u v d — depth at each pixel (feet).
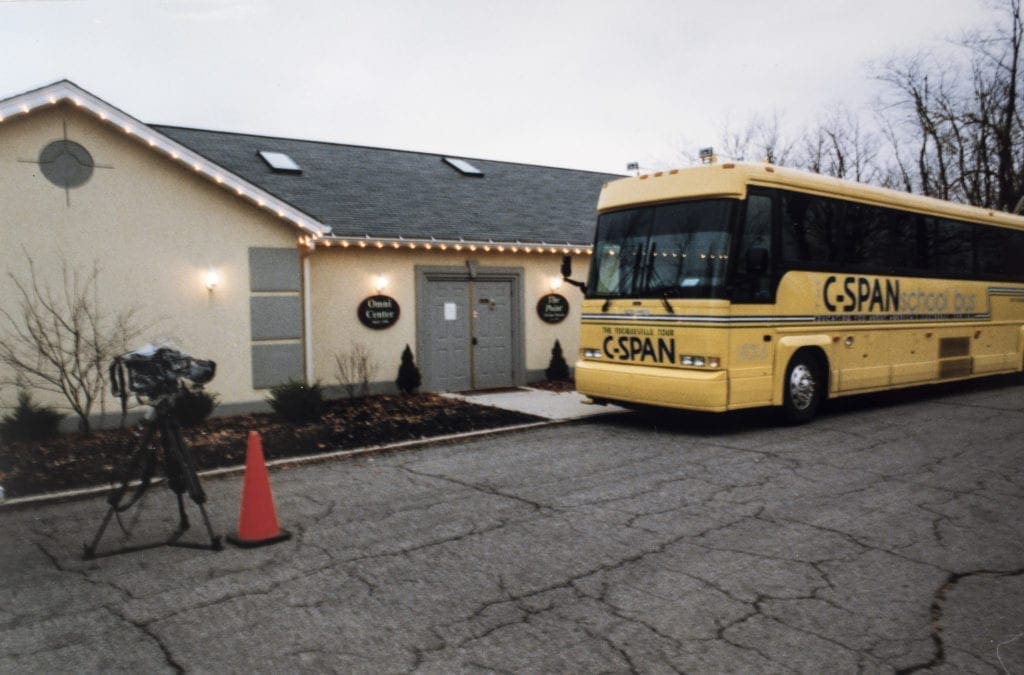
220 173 34.27
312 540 17.75
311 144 56.18
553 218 53.31
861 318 34.68
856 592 14.25
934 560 15.96
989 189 80.12
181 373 18.12
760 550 16.62
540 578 15.10
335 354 41.32
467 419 34.14
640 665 11.45
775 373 30.81
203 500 17.13
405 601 13.99
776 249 30.73
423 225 44.86
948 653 11.81
